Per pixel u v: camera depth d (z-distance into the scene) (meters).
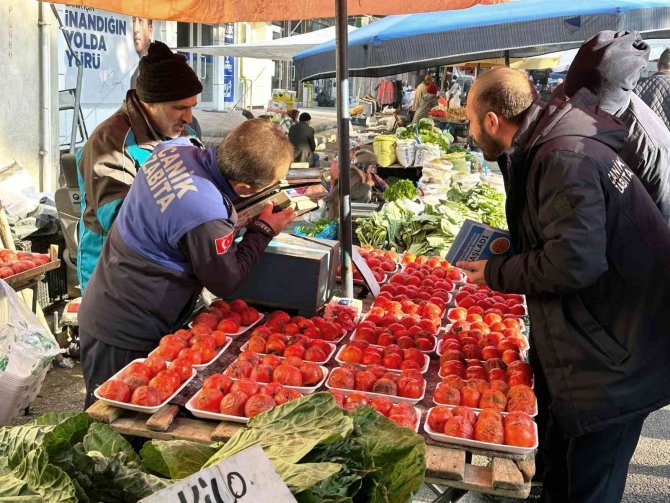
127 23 10.69
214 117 15.75
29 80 7.79
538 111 2.61
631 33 3.55
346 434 1.54
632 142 3.57
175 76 3.27
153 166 2.78
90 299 2.90
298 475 1.39
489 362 2.68
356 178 6.69
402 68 7.38
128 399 2.31
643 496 3.79
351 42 4.98
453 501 2.43
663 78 6.23
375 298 3.54
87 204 3.39
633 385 2.53
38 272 4.65
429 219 5.46
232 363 2.58
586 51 3.51
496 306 3.53
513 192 2.67
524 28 4.68
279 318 2.99
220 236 2.62
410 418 2.21
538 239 2.64
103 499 1.38
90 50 9.64
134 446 2.80
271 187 2.90
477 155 10.95
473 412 2.25
